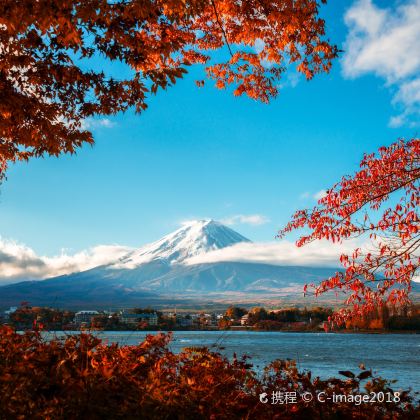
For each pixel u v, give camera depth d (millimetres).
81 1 6461
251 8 9250
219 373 6855
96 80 8570
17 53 8031
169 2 6797
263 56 10039
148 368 6707
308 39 9391
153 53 7996
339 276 8086
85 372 5797
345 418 6234
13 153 9531
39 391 5664
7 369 5742
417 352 92188
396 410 6559
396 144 8508
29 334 6828
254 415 6242
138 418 5441
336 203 8469
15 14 6355
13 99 8305
